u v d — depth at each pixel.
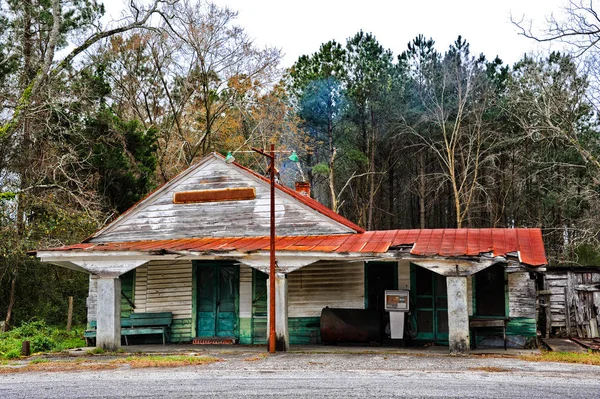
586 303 19.03
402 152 44.78
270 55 36.47
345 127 41.06
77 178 23.81
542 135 33.06
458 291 14.22
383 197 46.50
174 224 18.38
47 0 25.11
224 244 16.52
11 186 24.42
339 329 16.39
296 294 17.77
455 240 15.84
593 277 19.11
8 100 24.27
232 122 39.09
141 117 35.81
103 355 15.44
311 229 17.25
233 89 36.25
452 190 44.97
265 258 15.43
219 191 18.20
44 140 25.44
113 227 18.75
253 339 17.97
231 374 11.85
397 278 17.12
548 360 13.26
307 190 23.38
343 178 45.91
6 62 23.50
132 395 10.08
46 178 25.05
